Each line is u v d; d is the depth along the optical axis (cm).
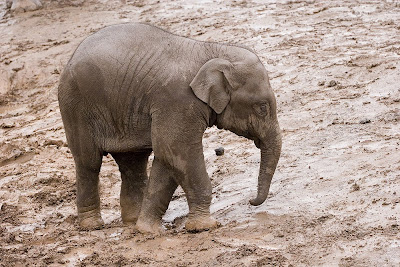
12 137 1952
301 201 1245
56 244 1228
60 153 1806
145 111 1176
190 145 1157
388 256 1012
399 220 1104
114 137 1213
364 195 1213
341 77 1909
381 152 1413
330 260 1028
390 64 1916
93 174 1272
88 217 1299
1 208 1482
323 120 1688
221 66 1146
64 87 1214
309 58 2058
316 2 2609
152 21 2620
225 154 1636
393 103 1703
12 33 2698
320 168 1395
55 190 1582
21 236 1305
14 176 1702
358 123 1623
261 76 1164
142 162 1318
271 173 1196
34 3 2931
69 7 2928
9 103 2253
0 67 2422
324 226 1132
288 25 2375
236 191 1399
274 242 1109
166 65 1165
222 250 1105
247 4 2694
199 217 1188
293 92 1881
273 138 1185
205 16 2595
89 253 1168
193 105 1145
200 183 1177
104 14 2777
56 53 2470
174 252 1121
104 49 1191
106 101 1191
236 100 1158
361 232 1087
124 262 1106
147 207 1216
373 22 2306
